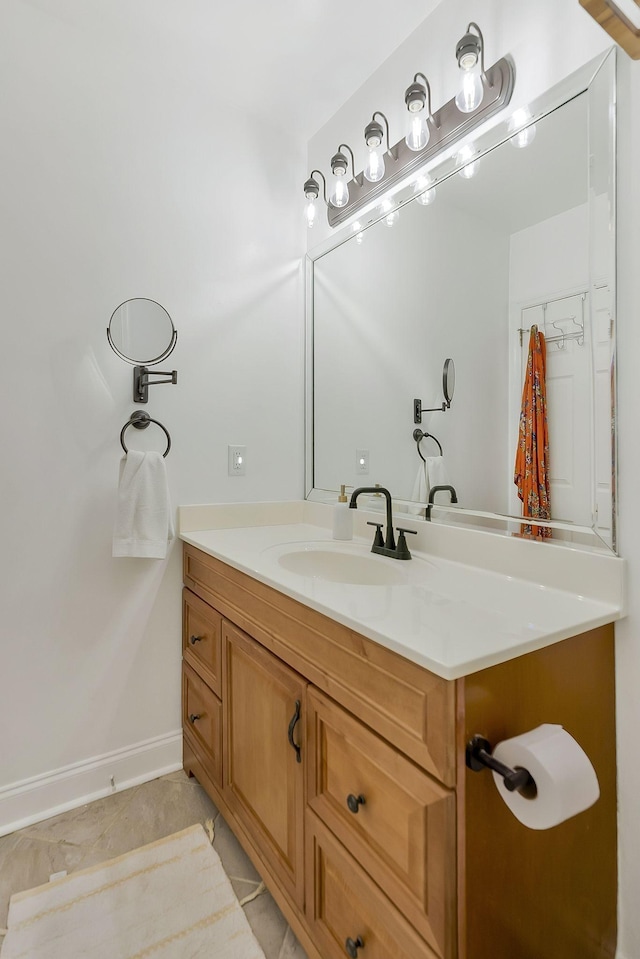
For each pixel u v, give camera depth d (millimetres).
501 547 1228
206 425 1796
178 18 1455
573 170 1073
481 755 714
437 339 1452
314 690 1006
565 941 892
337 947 938
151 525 1533
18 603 1474
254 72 1673
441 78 1402
